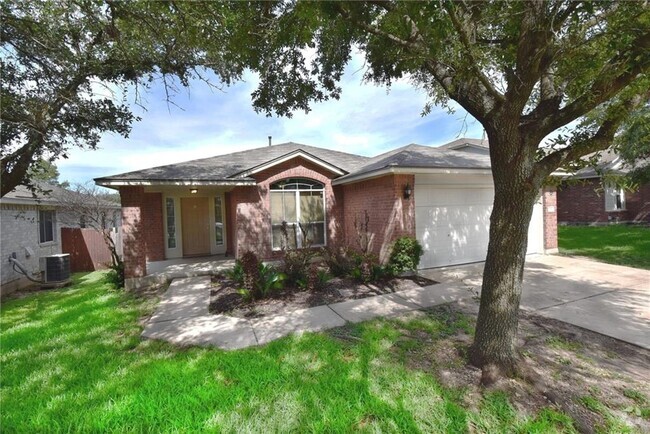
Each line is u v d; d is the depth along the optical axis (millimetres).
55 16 5594
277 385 3223
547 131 3057
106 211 15227
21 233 10422
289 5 4043
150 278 8391
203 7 4527
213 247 12359
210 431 2588
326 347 4059
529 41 2729
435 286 6945
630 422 2580
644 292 5988
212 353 4039
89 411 2871
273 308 5824
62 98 6711
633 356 3613
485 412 2732
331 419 2693
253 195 9883
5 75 6664
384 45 3881
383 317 5113
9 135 6969
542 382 3094
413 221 8297
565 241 12828
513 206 3184
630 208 17250
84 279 10867
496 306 3301
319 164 10430
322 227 10945
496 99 3049
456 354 3732
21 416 2861
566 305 5352
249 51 4727
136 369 3674
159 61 6629
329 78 5852
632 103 2994
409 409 2795
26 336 4914
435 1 2445
